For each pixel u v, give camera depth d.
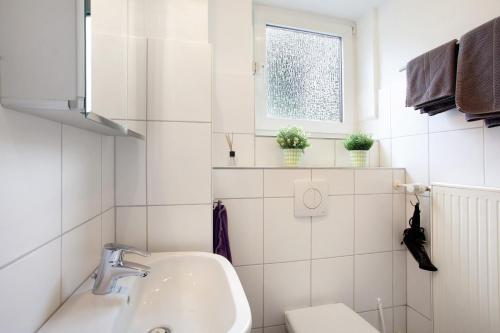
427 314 1.31
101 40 0.56
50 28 0.39
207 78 0.98
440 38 1.26
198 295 0.80
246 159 1.40
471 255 1.05
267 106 1.62
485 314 0.99
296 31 1.70
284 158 1.41
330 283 1.32
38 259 0.47
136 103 0.94
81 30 0.39
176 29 1.06
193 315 0.71
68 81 0.39
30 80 0.39
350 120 1.75
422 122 1.33
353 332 1.04
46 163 0.50
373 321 1.39
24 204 0.43
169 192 0.96
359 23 1.75
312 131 1.67
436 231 1.21
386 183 1.40
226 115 1.37
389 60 1.56
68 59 0.39
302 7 1.65
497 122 0.96
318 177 1.30
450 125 1.20
